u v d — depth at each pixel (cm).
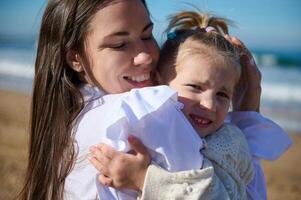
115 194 229
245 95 289
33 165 255
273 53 2836
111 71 242
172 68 254
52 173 246
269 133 281
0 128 1112
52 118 251
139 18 243
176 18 291
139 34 244
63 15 249
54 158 246
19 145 971
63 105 249
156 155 226
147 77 249
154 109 223
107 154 224
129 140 223
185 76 248
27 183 260
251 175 260
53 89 253
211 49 250
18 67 2081
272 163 973
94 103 244
